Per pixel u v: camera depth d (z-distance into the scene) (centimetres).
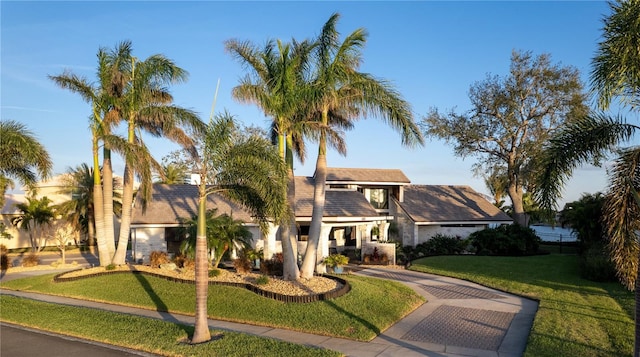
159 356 976
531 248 2770
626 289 1577
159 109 1881
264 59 1528
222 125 1120
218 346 993
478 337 1117
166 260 1989
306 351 952
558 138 987
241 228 1844
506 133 3450
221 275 1686
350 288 1484
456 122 3525
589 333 1089
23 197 3903
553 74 3212
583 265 1841
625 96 944
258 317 1272
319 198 1580
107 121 1888
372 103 1430
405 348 1034
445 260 2447
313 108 1466
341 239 3116
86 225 3822
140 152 1816
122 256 1978
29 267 2589
